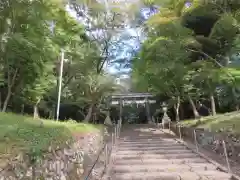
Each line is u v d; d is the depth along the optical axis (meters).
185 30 10.28
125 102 24.72
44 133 5.43
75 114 17.41
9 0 7.38
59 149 5.21
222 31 9.45
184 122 13.64
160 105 21.09
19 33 7.58
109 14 15.44
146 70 12.92
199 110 16.38
